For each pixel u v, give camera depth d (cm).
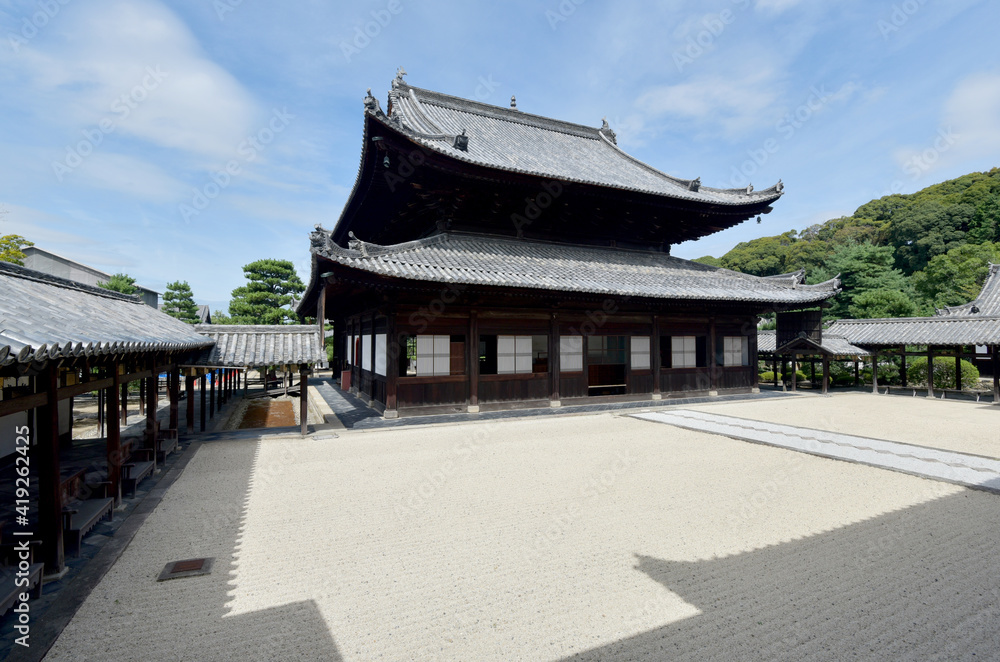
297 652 406
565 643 418
